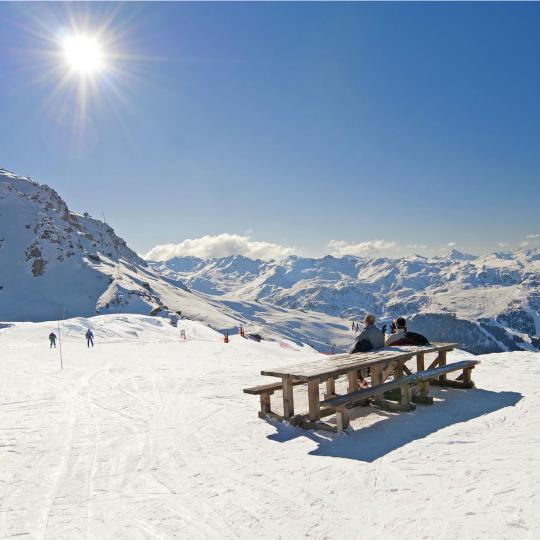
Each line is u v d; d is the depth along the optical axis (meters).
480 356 14.37
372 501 4.77
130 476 5.78
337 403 7.06
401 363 9.27
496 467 5.48
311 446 6.61
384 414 8.06
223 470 5.83
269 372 7.79
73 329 45.97
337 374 7.39
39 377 15.12
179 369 15.56
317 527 4.30
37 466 6.26
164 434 7.54
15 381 14.40
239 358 21.91
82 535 4.33
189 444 6.96
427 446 6.32
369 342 9.77
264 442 6.92
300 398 9.74
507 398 8.88
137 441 7.23
